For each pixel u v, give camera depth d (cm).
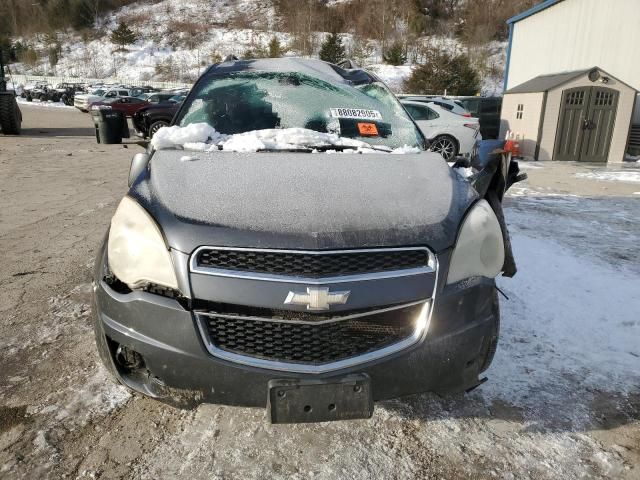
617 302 371
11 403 246
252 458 214
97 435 226
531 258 471
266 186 217
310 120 325
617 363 289
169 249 190
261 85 345
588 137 1333
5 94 1606
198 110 329
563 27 1705
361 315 186
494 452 220
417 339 194
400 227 196
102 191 766
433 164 256
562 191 863
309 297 180
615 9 1540
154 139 280
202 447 220
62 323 329
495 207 253
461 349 202
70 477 202
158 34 6688
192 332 186
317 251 185
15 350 295
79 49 6650
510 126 1466
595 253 493
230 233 189
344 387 186
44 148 1335
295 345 189
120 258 199
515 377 275
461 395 258
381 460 214
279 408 185
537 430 234
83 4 7212
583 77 1299
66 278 407
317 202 206
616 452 221
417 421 239
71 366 279
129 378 206
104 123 1385
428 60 3594
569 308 360
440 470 209
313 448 220
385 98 353
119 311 197
